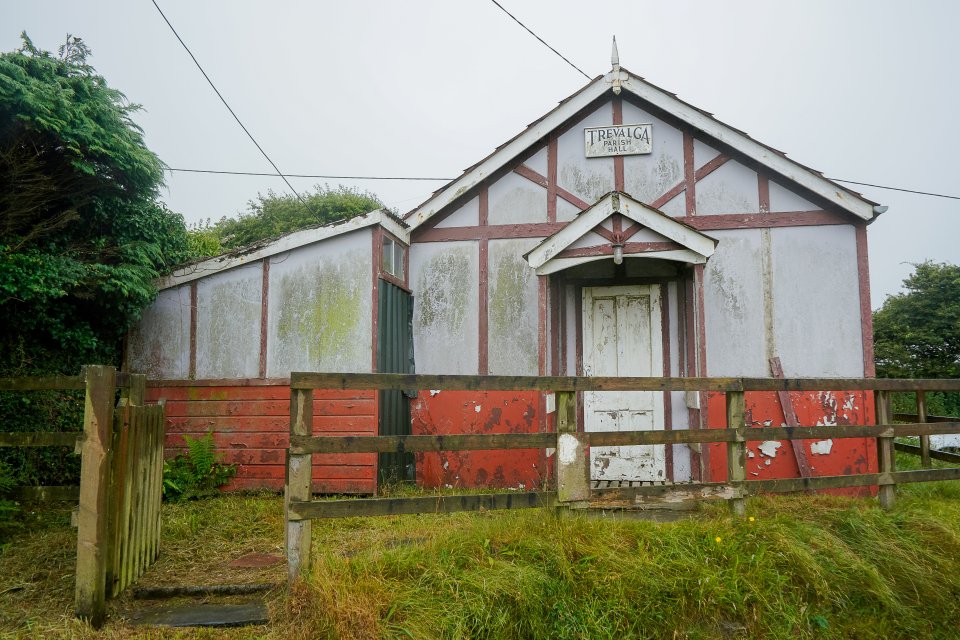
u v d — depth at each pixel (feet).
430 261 26.48
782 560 14.16
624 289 25.81
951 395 53.21
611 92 25.81
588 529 14.06
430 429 25.22
